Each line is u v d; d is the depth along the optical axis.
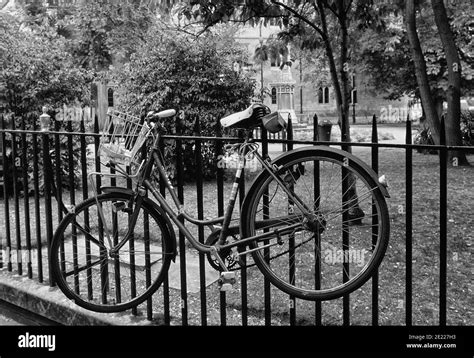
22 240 5.09
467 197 6.70
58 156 3.61
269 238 2.73
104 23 9.48
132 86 9.02
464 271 4.16
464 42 13.17
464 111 14.37
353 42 7.96
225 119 2.84
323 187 3.80
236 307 3.52
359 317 3.29
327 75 18.38
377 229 2.66
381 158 11.58
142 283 3.96
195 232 4.74
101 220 3.32
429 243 4.78
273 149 8.06
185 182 8.69
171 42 8.96
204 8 5.66
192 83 8.75
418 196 6.73
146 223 3.21
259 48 6.86
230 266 2.93
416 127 17.94
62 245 3.41
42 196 7.56
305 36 6.75
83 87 8.64
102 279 3.34
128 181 3.18
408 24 6.36
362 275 2.62
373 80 16.72
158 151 3.04
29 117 7.75
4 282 3.90
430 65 12.73
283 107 21.48
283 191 2.92
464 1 10.20
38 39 8.64
